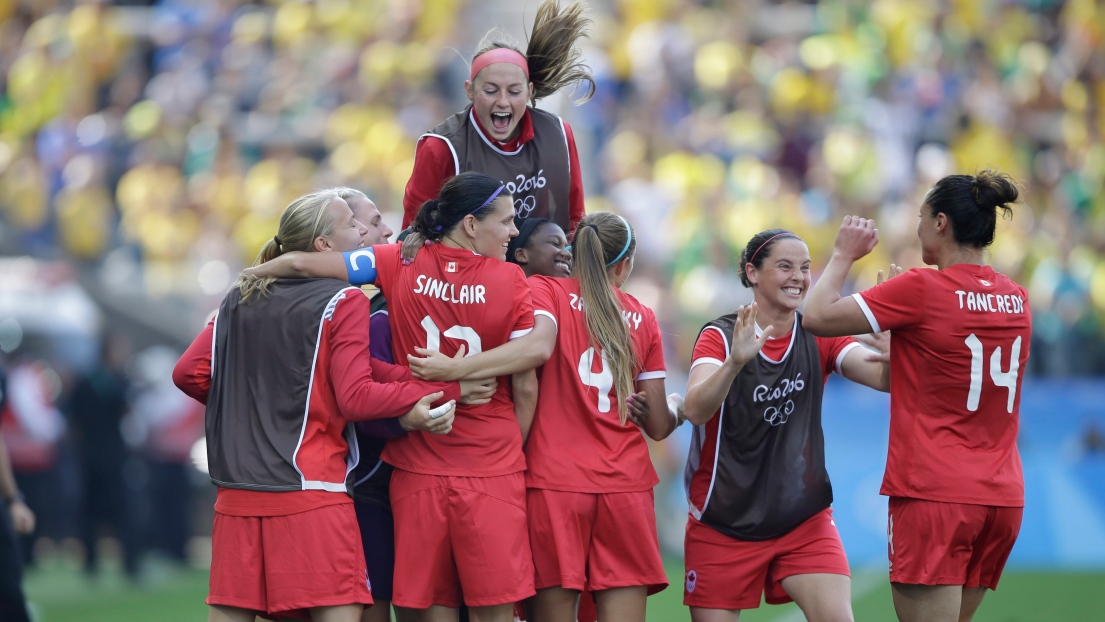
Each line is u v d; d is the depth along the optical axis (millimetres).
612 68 60875
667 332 43250
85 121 59875
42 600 35438
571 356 17516
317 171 57906
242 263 51750
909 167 55156
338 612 16188
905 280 16891
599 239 17859
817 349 18156
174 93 60875
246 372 16688
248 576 16219
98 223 52406
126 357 41938
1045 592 33344
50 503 42781
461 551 16578
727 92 58906
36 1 67438
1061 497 38469
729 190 52688
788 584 17797
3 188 53719
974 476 16625
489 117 18938
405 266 17219
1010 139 56719
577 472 17125
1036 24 63781
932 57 60000
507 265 17141
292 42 64938
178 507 42156
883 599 32562
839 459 39000
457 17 65188
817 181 53719
